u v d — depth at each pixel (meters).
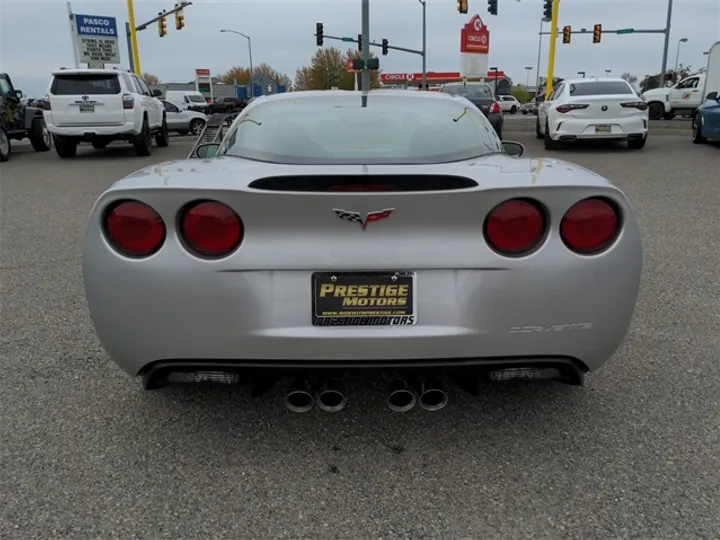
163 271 2.13
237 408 2.86
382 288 2.16
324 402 2.41
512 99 60.25
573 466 2.41
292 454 2.51
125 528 2.09
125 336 2.22
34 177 11.05
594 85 13.59
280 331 2.16
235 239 2.14
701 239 5.92
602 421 2.72
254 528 2.09
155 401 2.92
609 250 2.18
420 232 2.15
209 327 2.17
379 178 2.16
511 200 2.13
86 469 2.40
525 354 2.23
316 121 3.09
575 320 2.20
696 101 27.12
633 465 2.41
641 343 3.54
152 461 2.46
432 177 2.15
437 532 2.07
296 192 2.08
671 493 2.24
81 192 9.27
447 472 2.38
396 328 2.18
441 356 2.21
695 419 2.73
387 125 3.05
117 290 2.17
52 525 2.09
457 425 2.71
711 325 3.79
